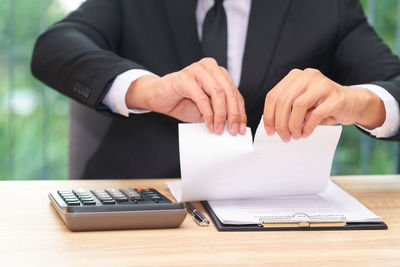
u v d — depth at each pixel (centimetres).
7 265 59
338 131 84
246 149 83
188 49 140
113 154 145
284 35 142
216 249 66
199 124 85
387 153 259
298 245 69
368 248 68
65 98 257
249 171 85
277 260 62
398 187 111
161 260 61
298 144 84
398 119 107
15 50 251
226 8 147
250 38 140
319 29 144
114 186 105
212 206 85
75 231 72
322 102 86
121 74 112
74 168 154
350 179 120
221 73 89
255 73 138
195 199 87
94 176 146
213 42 142
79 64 119
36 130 256
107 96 114
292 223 76
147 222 73
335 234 74
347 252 66
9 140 254
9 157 254
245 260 62
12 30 250
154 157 142
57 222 76
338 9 147
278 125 82
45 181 107
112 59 118
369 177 123
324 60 147
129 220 73
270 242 70
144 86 106
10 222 76
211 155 83
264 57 139
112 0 153
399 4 257
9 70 251
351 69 146
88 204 75
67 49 125
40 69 129
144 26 147
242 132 85
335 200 91
